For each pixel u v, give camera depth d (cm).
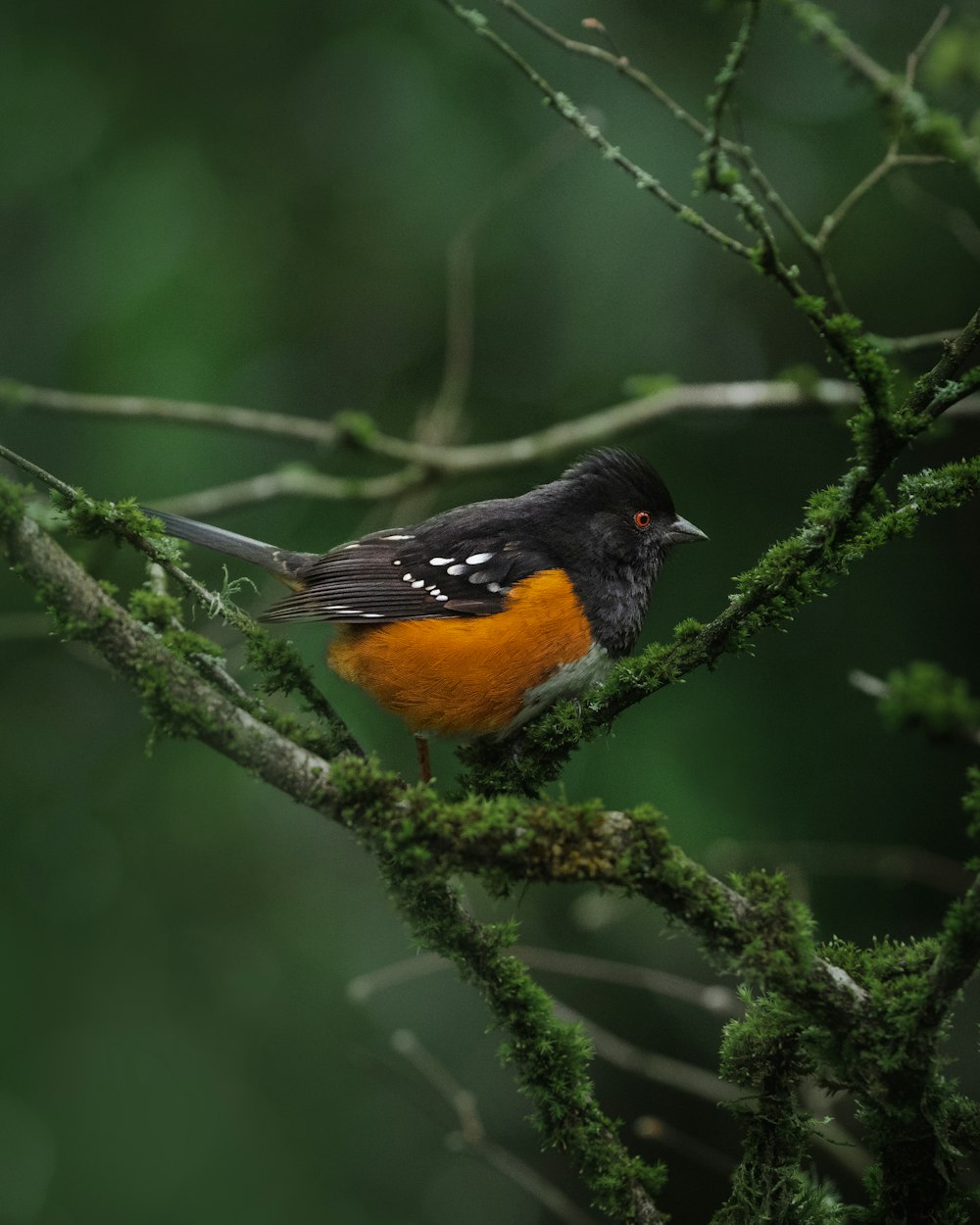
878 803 1098
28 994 1102
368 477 1159
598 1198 469
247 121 1096
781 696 1102
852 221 1061
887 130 519
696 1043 1110
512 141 1046
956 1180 454
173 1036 1107
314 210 1100
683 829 1015
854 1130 923
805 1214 469
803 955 438
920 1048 430
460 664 717
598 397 1120
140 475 1062
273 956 1123
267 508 1130
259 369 1114
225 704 467
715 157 461
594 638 745
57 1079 1083
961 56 608
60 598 458
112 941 1130
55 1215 1048
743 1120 488
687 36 1052
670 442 1135
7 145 1049
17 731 1152
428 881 453
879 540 501
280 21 1087
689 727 1066
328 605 740
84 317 1036
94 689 1170
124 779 1138
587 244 1026
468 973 487
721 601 1094
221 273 1053
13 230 1070
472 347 1130
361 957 1113
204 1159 1072
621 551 767
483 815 450
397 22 1065
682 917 448
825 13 523
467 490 1187
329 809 462
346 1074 1108
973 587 1155
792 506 1123
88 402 959
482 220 1048
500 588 729
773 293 1139
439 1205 1077
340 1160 1091
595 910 944
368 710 1016
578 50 515
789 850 983
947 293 1091
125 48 1083
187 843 1138
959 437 1195
